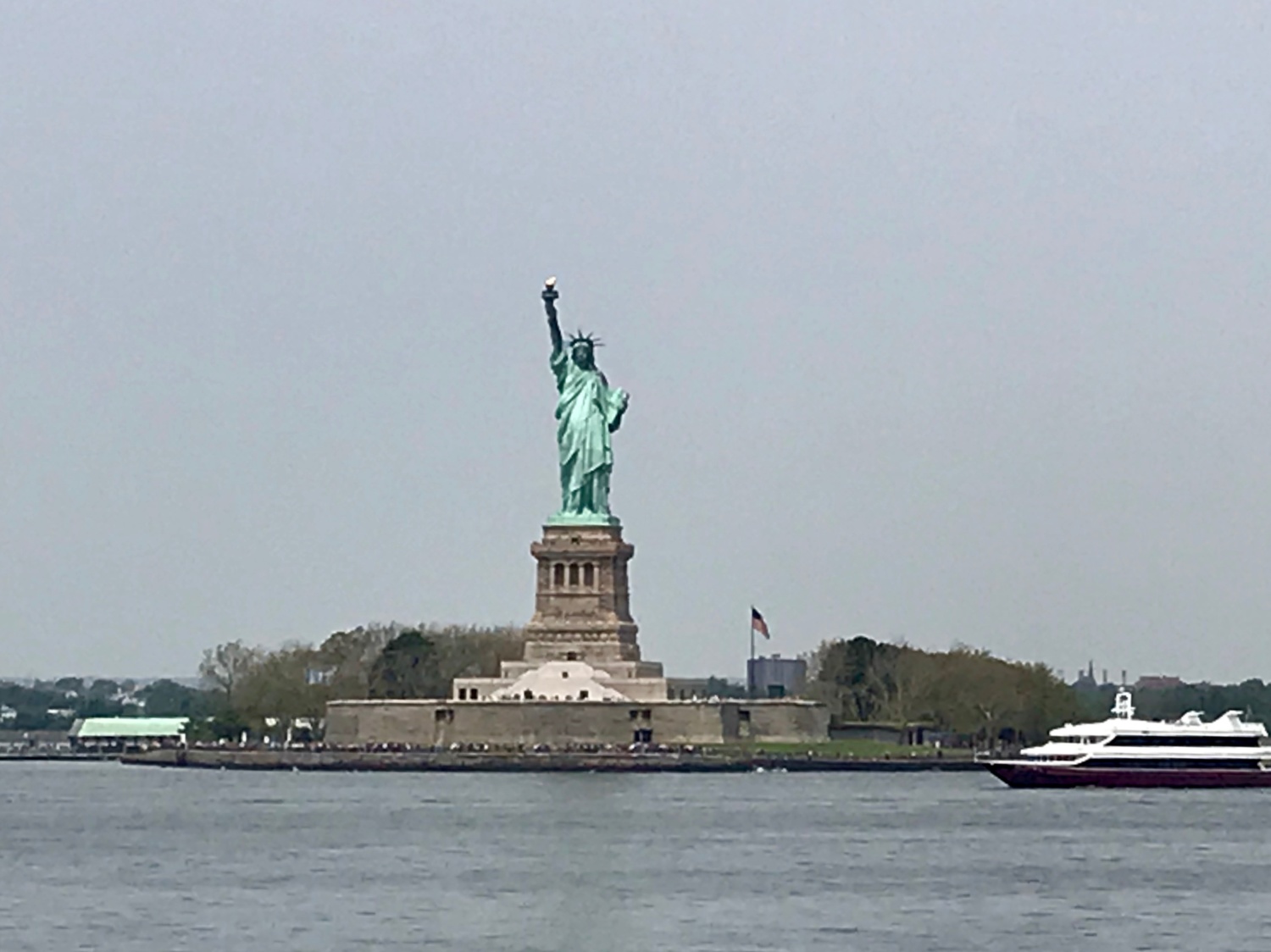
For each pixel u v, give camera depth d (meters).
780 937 198.88
